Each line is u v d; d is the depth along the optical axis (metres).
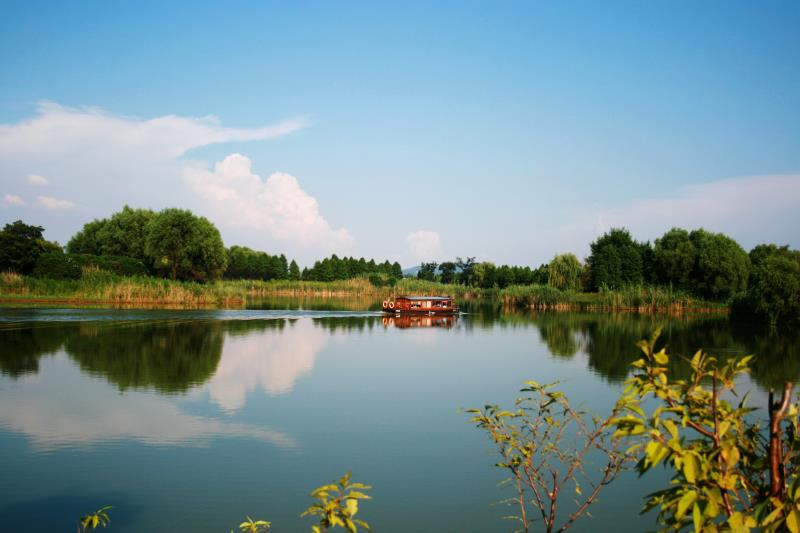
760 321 56.97
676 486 4.30
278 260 142.50
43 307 53.00
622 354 33.78
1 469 13.60
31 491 12.41
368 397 21.67
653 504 4.23
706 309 72.19
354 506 5.46
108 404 19.56
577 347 36.84
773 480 3.96
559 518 11.46
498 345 37.56
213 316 51.69
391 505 12.02
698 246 83.81
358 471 13.91
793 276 51.62
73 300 56.84
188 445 15.59
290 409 19.62
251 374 25.64
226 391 22.06
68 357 28.27
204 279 79.81
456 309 65.50
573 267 86.81
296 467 14.09
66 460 14.27
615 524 11.18
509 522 11.23
